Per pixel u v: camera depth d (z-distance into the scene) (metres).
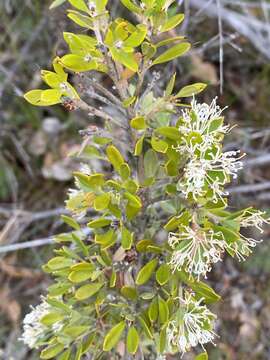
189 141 0.25
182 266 0.27
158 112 0.28
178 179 0.27
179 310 0.27
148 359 0.34
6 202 0.57
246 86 0.57
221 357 0.52
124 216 0.28
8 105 0.57
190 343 0.27
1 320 0.54
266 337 0.54
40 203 0.56
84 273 0.28
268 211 0.54
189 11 0.50
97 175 0.25
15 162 0.58
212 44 0.49
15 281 0.55
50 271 0.31
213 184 0.25
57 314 0.29
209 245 0.26
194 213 0.26
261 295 0.55
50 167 0.57
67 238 0.31
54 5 0.29
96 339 0.31
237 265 0.55
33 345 0.32
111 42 0.23
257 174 0.57
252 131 0.56
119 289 0.30
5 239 0.54
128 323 0.29
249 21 0.52
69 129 0.57
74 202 0.28
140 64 0.26
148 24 0.25
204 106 0.26
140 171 0.29
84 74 0.28
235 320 0.54
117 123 0.27
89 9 0.24
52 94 0.24
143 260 0.30
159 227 0.30
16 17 0.54
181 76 0.52
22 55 0.54
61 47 0.42
